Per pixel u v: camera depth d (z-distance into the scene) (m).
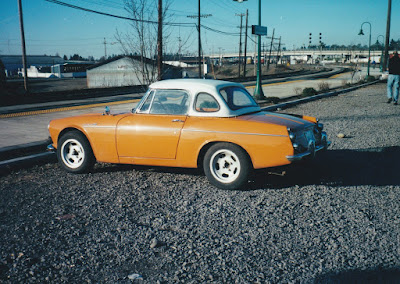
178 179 5.45
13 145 7.64
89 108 16.06
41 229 3.72
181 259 3.12
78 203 4.46
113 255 3.20
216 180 4.93
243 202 4.45
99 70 52.94
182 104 5.17
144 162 5.32
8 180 5.47
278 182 5.21
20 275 2.88
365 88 25.09
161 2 13.81
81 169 5.70
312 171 5.74
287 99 17.42
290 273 2.88
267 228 3.70
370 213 4.05
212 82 5.28
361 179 5.32
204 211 4.18
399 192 4.74
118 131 5.34
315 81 36.66
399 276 2.82
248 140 4.67
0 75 27.17
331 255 3.15
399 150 7.12
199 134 4.89
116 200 4.55
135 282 2.79
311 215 4.02
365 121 10.73
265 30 17.12
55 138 5.86
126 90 28.45
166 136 5.05
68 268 2.99
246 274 2.88
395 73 14.70
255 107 5.54
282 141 4.57
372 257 3.10
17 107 17.45
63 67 100.19
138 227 3.76
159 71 14.30
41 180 5.46
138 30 13.70
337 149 7.29
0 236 3.56
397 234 3.52
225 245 3.35
